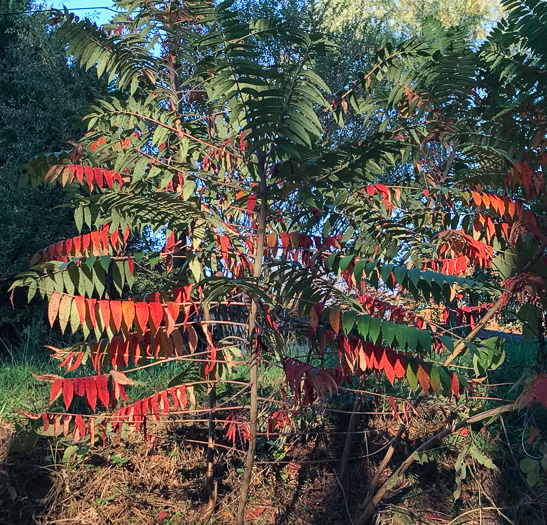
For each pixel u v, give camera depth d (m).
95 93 8.81
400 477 3.83
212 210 2.85
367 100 3.61
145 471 3.61
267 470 3.79
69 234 8.33
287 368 2.32
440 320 3.91
